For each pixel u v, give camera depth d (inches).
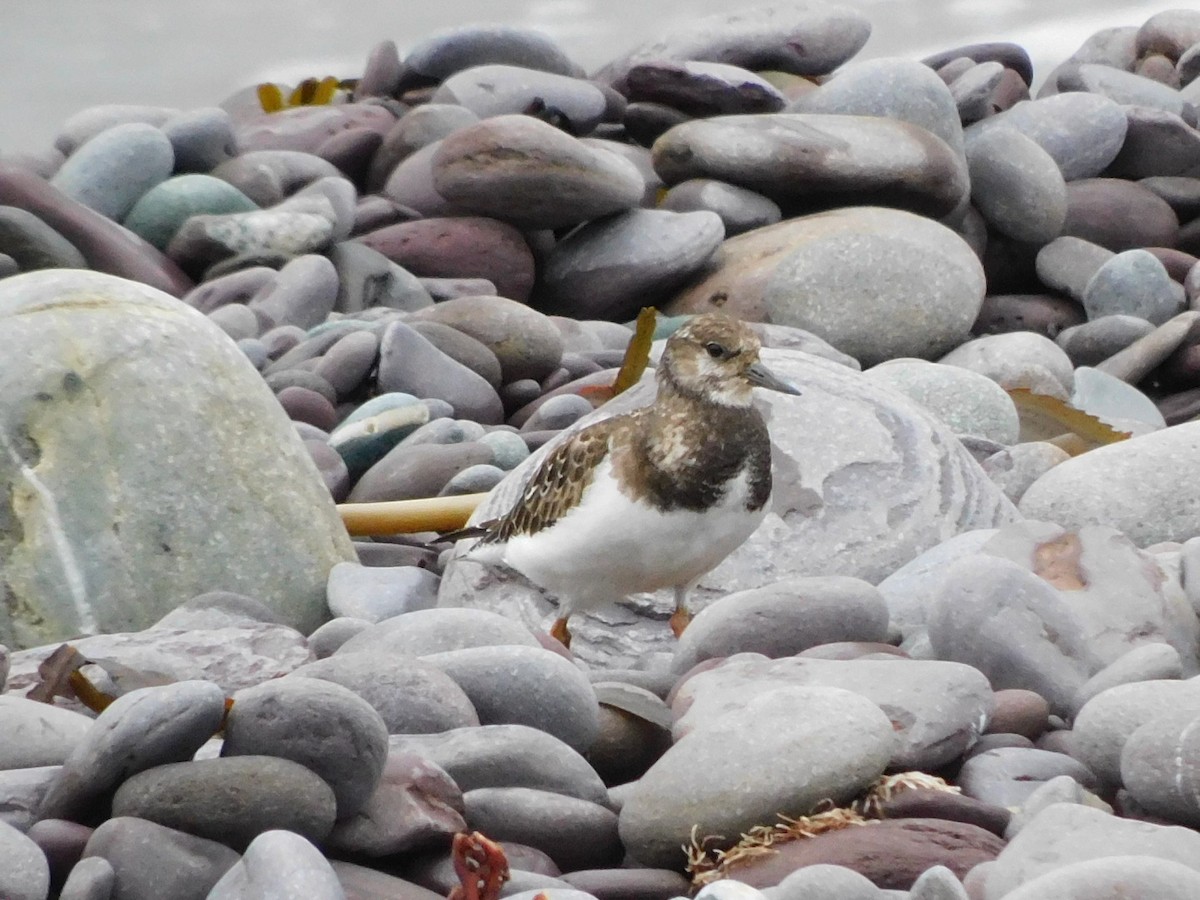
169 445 406.6
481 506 445.1
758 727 251.4
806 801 245.6
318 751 238.5
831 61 855.1
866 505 413.1
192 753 244.4
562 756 264.2
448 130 775.1
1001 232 711.1
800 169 680.4
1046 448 477.7
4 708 273.6
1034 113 753.0
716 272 655.8
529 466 449.7
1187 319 609.9
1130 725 257.8
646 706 292.8
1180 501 419.5
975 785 262.2
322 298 648.4
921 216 666.8
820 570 403.2
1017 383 574.9
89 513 395.2
